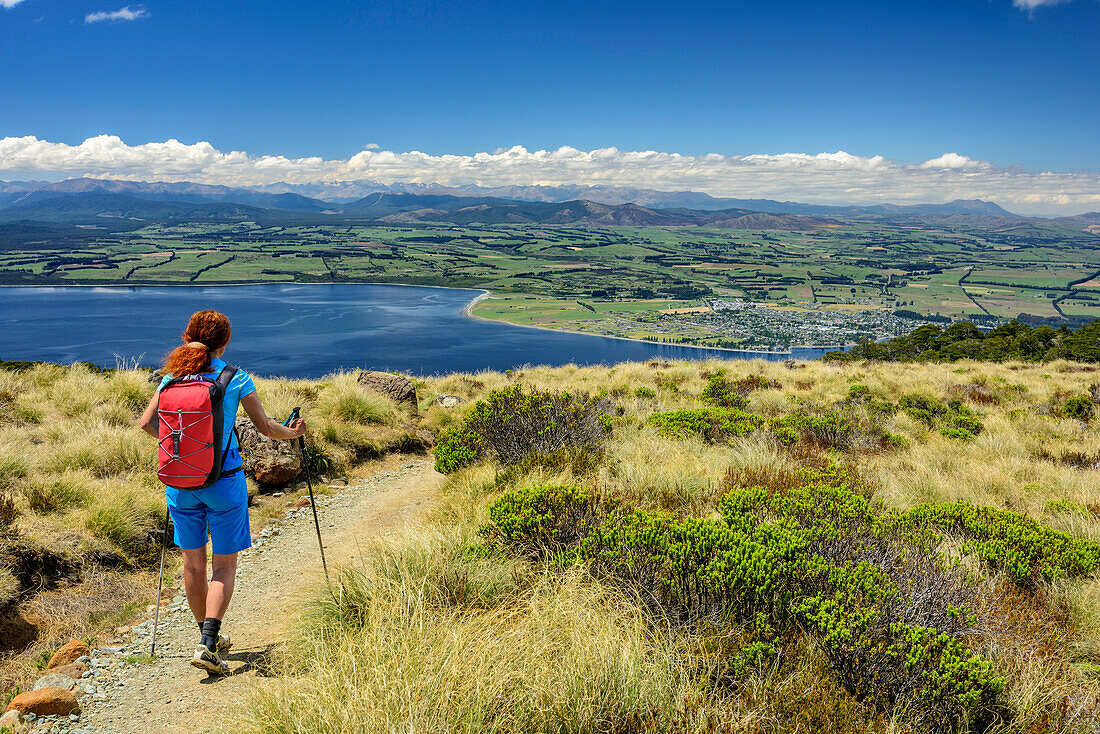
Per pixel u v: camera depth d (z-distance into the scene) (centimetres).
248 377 394
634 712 299
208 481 368
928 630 342
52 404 992
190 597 391
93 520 540
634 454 805
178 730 323
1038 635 397
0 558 452
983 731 321
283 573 555
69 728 323
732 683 324
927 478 845
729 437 988
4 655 399
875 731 298
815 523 486
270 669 384
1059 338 3756
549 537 479
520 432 836
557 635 344
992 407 1573
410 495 823
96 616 458
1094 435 1227
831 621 346
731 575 386
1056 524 685
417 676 300
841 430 1088
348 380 1313
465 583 422
